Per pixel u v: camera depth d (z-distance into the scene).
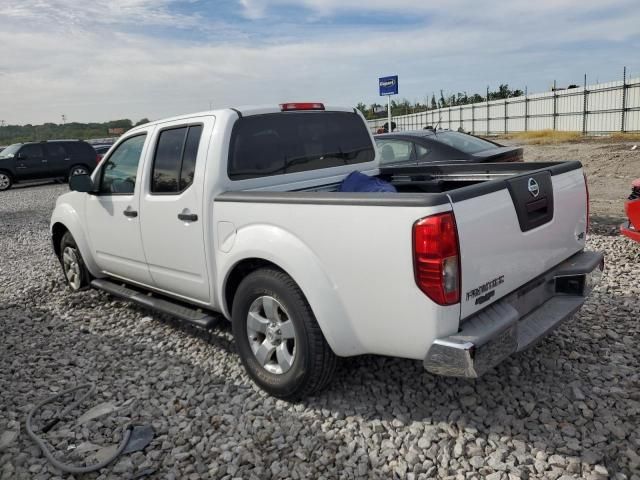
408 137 8.28
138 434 3.23
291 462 2.89
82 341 4.73
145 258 4.52
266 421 3.29
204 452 3.03
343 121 4.65
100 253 5.22
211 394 3.63
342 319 3.07
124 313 5.39
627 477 2.61
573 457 2.76
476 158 7.66
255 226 3.43
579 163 3.84
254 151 3.94
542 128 33.41
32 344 4.72
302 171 4.25
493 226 2.92
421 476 2.72
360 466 2.81
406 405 3.34
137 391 3.78
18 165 20.53
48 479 2.88
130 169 4.59
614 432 2.93
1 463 3.04
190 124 4.01
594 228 7.86
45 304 5.82
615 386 3.39
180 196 3.97
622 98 26.69
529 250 3.23
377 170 4.90
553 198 3.44
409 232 2.70
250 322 3.60
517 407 3.23
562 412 3.15
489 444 2.92
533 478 2.64
